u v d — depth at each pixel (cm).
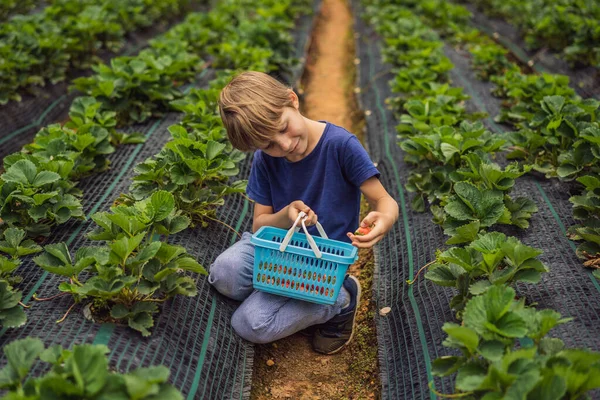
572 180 448
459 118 538
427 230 430
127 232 305
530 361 222
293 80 805
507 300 245
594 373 215
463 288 305
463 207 369
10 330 294
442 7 1024
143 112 577
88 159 470
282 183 329
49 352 240
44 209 373
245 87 286
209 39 845
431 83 598
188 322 323
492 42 973
